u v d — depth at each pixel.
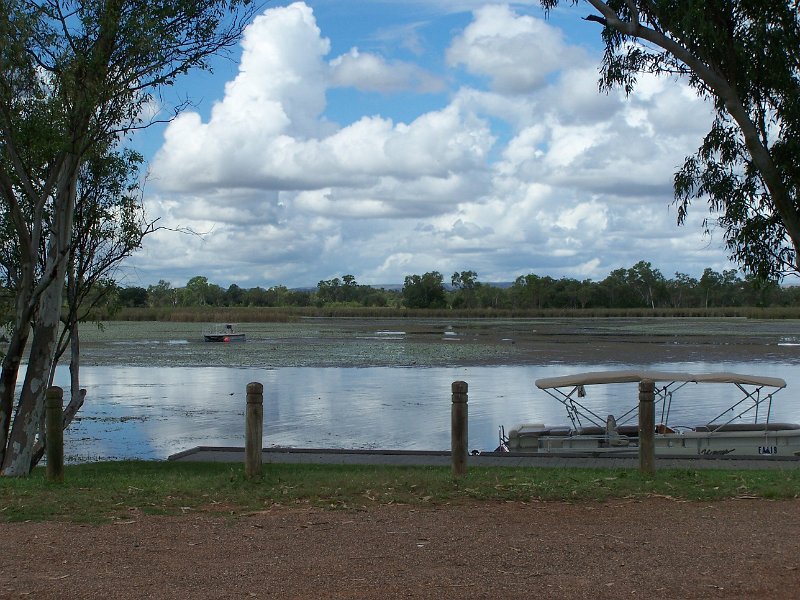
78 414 25.81
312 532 7.60
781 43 12.90
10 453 13.38
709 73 13.03
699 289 167.00
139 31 12.67
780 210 13.27
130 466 14.59
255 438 10.50
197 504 8.93
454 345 59.72
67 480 10.91
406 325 100.69
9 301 14.65
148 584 6.02
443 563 6.54
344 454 16.17
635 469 12.25
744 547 6.97
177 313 108.25
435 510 8.63
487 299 172.88
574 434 17.77
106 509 8.64
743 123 13.04
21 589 5.91
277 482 10.23
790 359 46.97
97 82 12.95
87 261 15.06
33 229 13.45
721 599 5.68
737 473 11.62
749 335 74.06
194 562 6.59
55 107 13.04
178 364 44.28
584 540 7.24
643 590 5.86
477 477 10.73
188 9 13.12
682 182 14.57
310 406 27.39
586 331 83.38
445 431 22.33
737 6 13.02
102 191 14.91
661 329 88.00
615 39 14.44
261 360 46.72
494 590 5.87
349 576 6.20
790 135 13.15
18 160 13.04
